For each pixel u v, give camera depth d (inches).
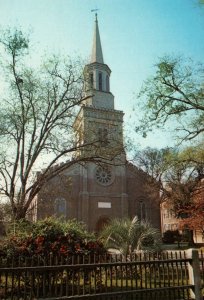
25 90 728.3
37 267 243.9
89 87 826.2
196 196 771.4
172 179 1240.8
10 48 722.8
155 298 273.3
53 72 766.5
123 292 263.7
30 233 370.3
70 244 355.6
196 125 664.4
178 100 649.6
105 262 273.4
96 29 1973.4
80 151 808.3
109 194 1640.0
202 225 738.2
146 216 1664.6
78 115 808.9
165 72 641.0
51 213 1350.9
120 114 1617.9
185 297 289.7
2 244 341.4
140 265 277.1
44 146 751.1
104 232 540.7
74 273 265.7
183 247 1311.5
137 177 1728.6
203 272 303.0
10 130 722.2
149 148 1609.3
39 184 731.4
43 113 748.6
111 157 824.9
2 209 786.2
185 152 673.6
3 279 303.1
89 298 253.4
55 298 247.0
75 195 1584.6
